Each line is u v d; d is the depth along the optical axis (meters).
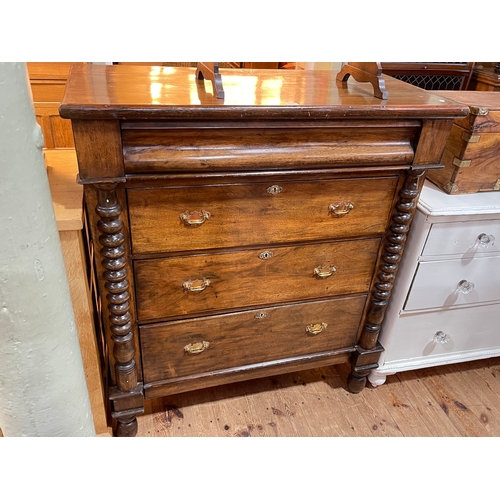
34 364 0.69
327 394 1.66
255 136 1.04
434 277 1.45
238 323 1.33
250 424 1.51
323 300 1.39
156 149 0.98
